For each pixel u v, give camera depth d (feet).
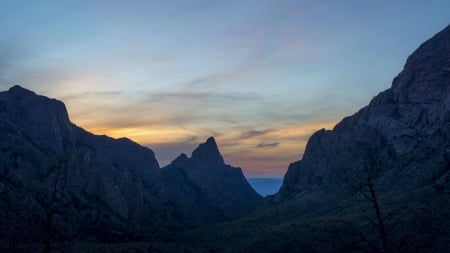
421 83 414.82
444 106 362.74
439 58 417.90
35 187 346.95
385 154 378.12
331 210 326.44
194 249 298.35
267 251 250.98
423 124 381.60
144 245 292.40
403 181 298.35
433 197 230.89
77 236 311.06
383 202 257.34
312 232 252.21
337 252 186.91
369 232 194.90
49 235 83.82
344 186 382.42
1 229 217.15
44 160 399.24
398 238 175.73
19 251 178.81
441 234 172.96
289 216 375.66
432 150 327.06
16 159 374.84
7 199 270.87
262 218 406.21
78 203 385.09
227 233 366.84
